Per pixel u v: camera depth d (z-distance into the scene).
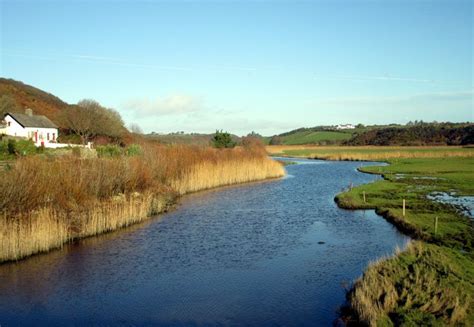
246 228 25.55
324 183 48.88
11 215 20.30
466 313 11.41
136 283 16.50
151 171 34.44
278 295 15.03
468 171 56.34
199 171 43.44
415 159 82.19
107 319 13.45
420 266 15.09
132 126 102.44
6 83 107.69
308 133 195.00
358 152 108.00
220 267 18.30
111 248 21.23
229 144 64.56
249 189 43.66
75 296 15.29
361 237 22.92
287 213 30.19
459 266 15.51
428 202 32.06
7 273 17.69
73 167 25.84
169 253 20.39
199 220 27.89
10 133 68.25
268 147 137.00
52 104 112.75
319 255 19.78
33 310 14.17
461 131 139.12
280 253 20.23
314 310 13.70
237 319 13.24
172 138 88.19
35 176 22.16
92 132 76.62
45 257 19.81
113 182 28.39
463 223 24.06
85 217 23.58
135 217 27.09
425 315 11.30
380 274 14.83
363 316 12.16
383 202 32.56
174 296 15.18
